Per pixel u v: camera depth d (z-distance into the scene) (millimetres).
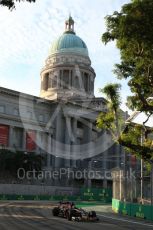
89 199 92875
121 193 50531
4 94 104750
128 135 37625
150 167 41156
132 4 24797
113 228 30016
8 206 55531
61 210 39469
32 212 45250
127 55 28391
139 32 24922
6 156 88312
